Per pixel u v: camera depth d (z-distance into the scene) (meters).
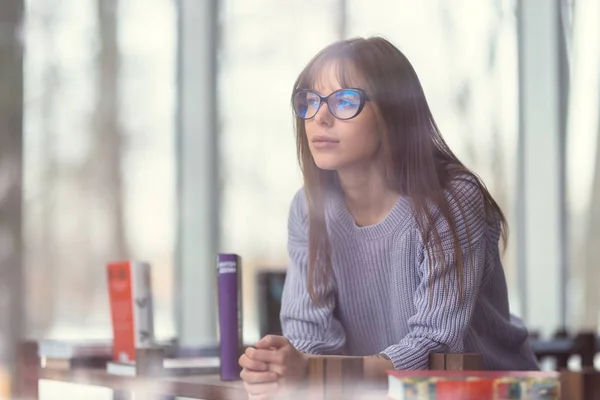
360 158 1.62
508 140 4.77
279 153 4.66
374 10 4.53
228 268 1.65
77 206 4.12
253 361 1.39
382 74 1.63
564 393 1.16
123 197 4.39
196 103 4.80
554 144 4.84
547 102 4.80
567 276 4.88
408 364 1.44
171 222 4.67
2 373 2.04
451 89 4.59
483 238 1.63
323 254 1.71
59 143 4.12
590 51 4.82
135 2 4.56
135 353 1.79
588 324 4.82
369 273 1.68
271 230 4.66
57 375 1.98
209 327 4.82
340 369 1.30
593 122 4.82
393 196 1.65
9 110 3.98
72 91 4.21
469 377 1.16
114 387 1.82
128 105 4.51
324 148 1.63
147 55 4.64
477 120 4.65
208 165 4.82
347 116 1.61
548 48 4.80
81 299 4.04
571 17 4.81
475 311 1.70
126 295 1.88
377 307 1.70
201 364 1.83
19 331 3.83
